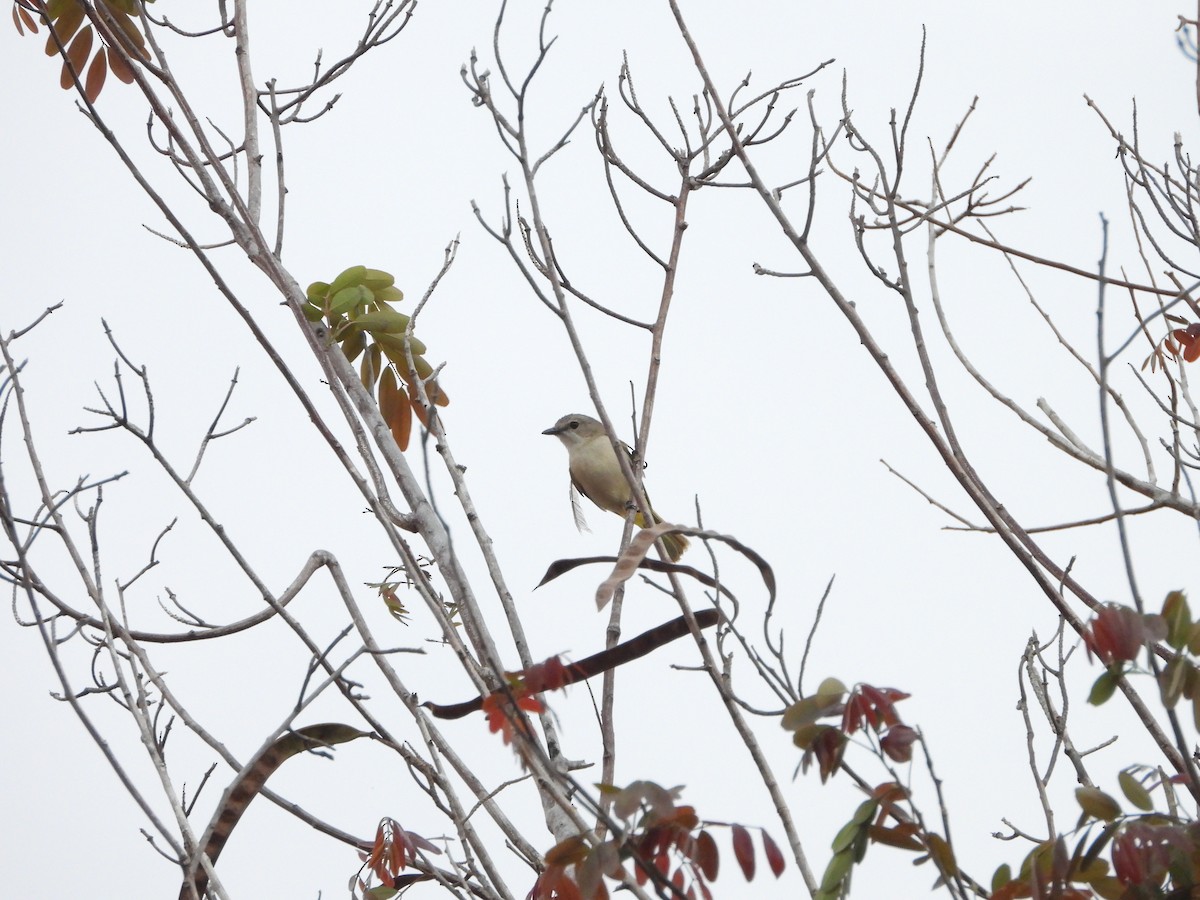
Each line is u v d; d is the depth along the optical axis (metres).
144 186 8.75
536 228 8.45
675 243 10.48
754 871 5.74
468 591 7.80
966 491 8.54
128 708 7.84
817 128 9.09
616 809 5.73
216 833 7.83
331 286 10.84
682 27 9.38
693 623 6.93
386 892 8.35
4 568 8.80
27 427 8.79
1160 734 7.33
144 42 11.63
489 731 6.02
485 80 8.70
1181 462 8.91
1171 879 5.68
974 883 6.18
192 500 8.51
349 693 8.04
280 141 10.90
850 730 5.89
